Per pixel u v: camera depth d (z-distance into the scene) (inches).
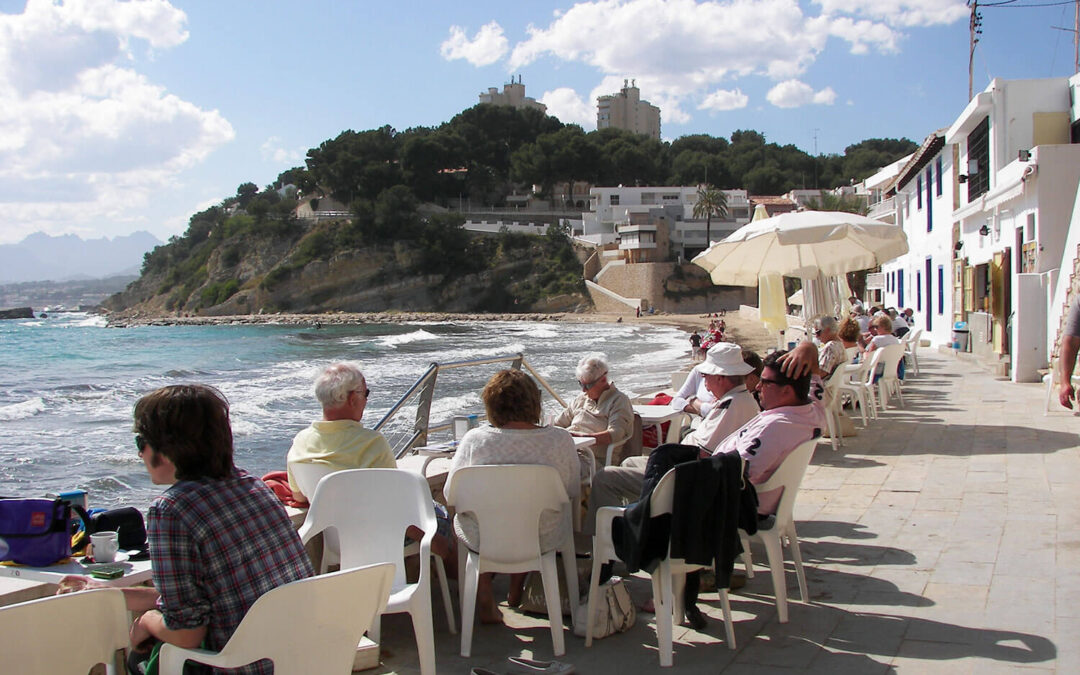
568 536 172.9
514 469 162.2
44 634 99.3
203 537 108.0
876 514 256.5
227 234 4931.1
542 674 152.2
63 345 2137.1
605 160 5157.5
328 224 4574.3
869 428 412.8
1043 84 698.2
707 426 226.5
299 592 106.9
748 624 176.1
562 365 1254.9
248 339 2391.7
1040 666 146.8
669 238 3946.9
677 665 156.5
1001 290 685.9
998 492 273.7
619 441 243.8
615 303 3818.9
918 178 1123.3
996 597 181.5
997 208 700.7
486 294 4328.3
